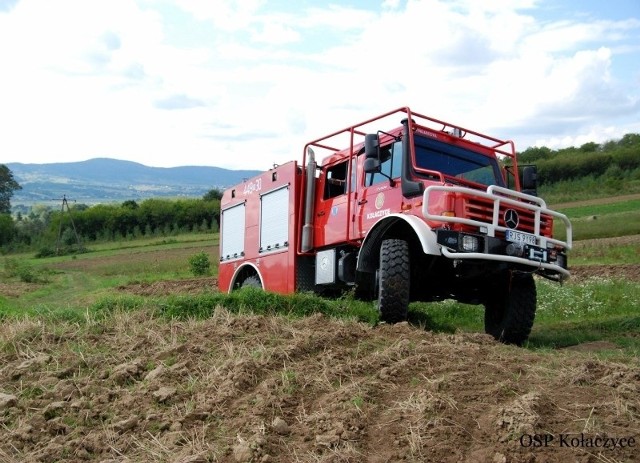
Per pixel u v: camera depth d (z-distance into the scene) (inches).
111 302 324.5
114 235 2704.2
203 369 231.8
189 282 965.8
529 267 318.3
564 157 2568.9
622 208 1690.5
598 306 485.1
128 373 232.2
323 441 173.5
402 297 306.0
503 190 312.8
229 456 174.6
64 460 183.9
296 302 323.9
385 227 324.2
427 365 219.3
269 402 198.2
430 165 338.3
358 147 363.9
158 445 184.2
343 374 218.1
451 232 295.3
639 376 198.4
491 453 160.1
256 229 449.1
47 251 2118.6
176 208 2817.4
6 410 211.6
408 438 169.3
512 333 337.1
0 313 326.3
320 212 389.4
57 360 249.9
